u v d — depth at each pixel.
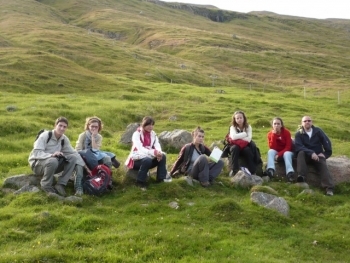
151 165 14.82
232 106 44.06
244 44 150.75
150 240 11.36
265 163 18.16
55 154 13.88
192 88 60.94
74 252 10.64
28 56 59.62
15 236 11.38
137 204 13.55
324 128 34.25
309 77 114.88
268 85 90.25
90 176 14.51
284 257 11.09
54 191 13.92
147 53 109.00
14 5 166.12
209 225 12.58
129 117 36.06
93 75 57.69
